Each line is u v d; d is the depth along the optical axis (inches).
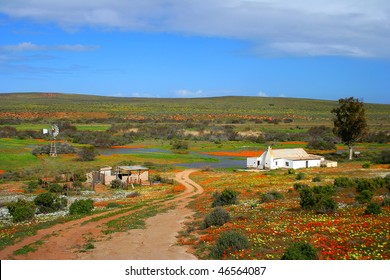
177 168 3462.1
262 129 6697.8
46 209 1770.4
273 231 1021.8
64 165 3398.1
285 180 2539.4
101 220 1406.3
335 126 4003.4
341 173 2839.6
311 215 1221.1
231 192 1683.1
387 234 897.5
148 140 5762.8
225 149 4842.5
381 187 1791.3
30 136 5482.3
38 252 971.3
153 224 1305.4
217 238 1001.5
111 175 2765.7
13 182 2716.5
